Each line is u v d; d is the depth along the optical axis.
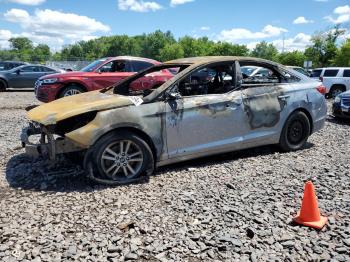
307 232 3.82
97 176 5.18
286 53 100.88
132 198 4.65
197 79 5.93
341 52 65.38
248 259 3.36
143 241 3.64
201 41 140.25
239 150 6.68
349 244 3.56
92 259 3.33
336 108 10.86
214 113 5.77
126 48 154.00
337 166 5.97
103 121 4.97
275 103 6.40
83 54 153.75
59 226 3.92
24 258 3.35
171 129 5.44
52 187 5.06
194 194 4.77
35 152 5.12
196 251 3.46
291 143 6.84
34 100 15.70
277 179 5.35
